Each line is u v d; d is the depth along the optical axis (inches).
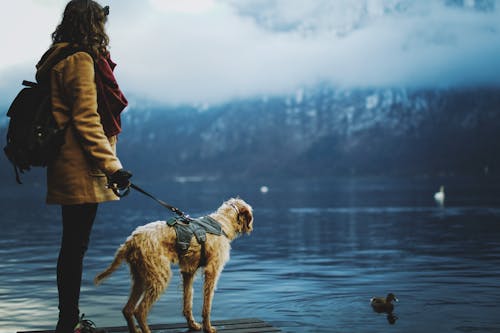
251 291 290.7
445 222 820.0
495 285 302.7
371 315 230.1
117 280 329.4
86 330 133.6
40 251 502.3
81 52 117.3
